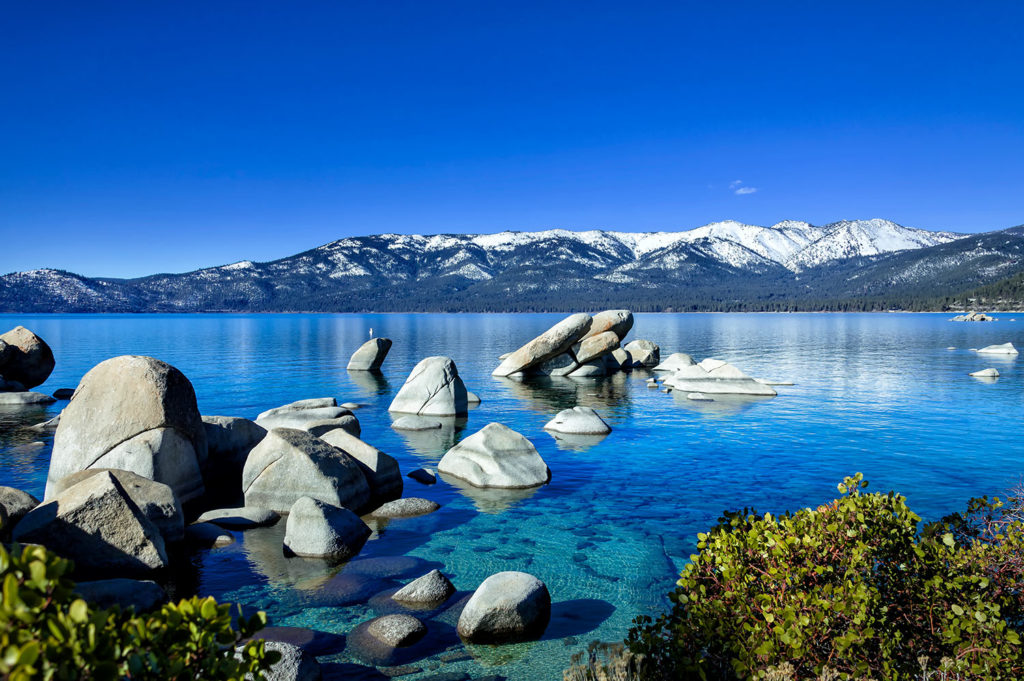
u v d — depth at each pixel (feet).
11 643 7.83
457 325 498.69
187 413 47.65
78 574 31.19
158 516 35.78
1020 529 19.52
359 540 37.91
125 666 8.85
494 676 23.77
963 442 64.54
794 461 57.57
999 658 15.15
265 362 164.04
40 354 107.45
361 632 26.84
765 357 173.37
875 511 19.21
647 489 49.37
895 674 15.24
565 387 116.47
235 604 29.53
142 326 462.19
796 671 15.66
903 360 160.25
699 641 17.31
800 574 17.31
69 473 43.62
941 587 17.38
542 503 45.98
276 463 44.16
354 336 309.42
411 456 61.26
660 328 403.75
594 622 28.02
